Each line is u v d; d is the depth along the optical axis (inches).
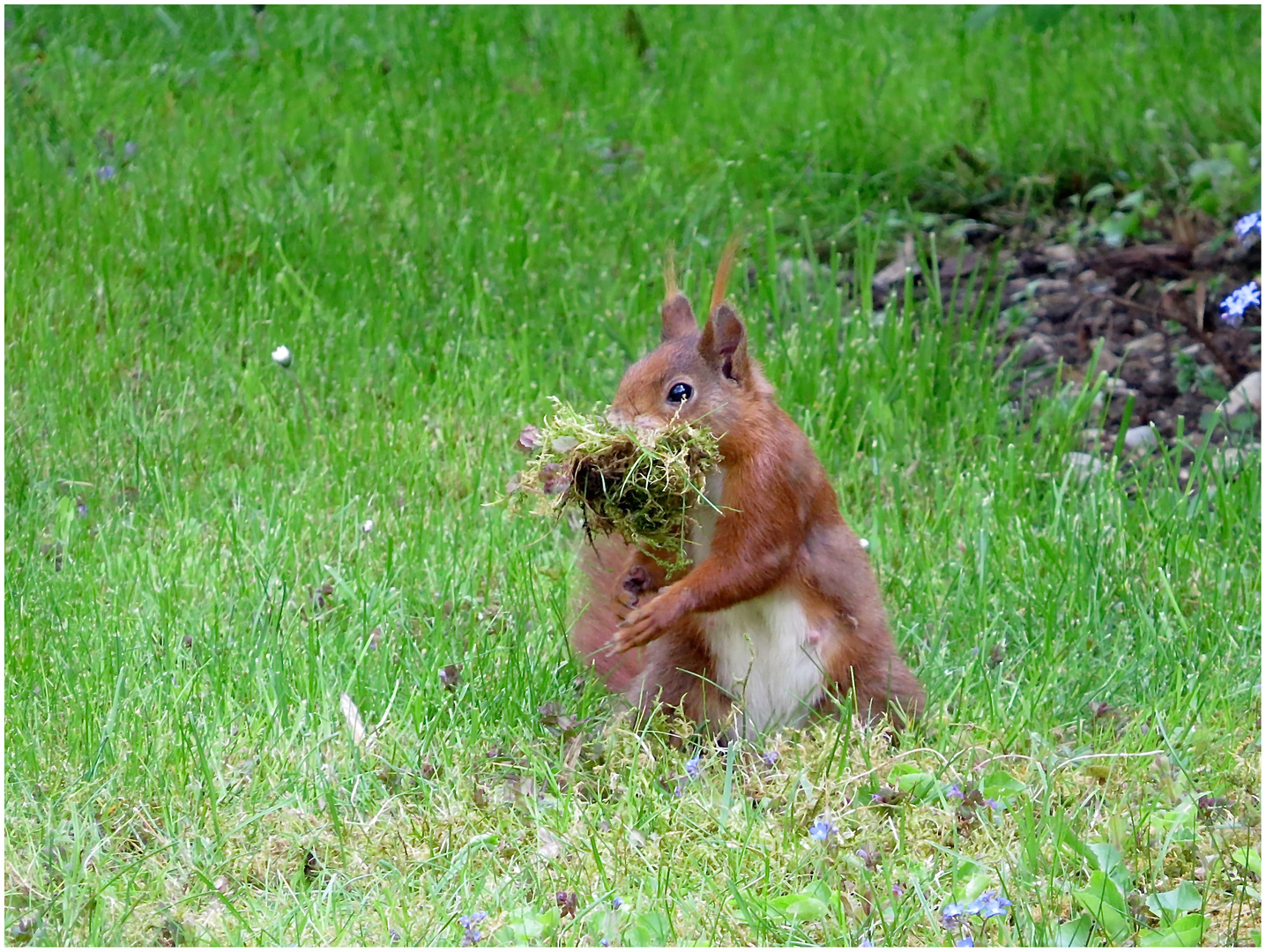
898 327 508.4
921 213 587.8
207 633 347.6
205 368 486.6
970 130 617.9
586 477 304.0
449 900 259.9
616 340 496.4
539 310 521.7
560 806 283.3
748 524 301.1
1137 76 656.4
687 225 572.7
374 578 376.5
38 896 261.7
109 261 532.7
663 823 279.6
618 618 329.7
